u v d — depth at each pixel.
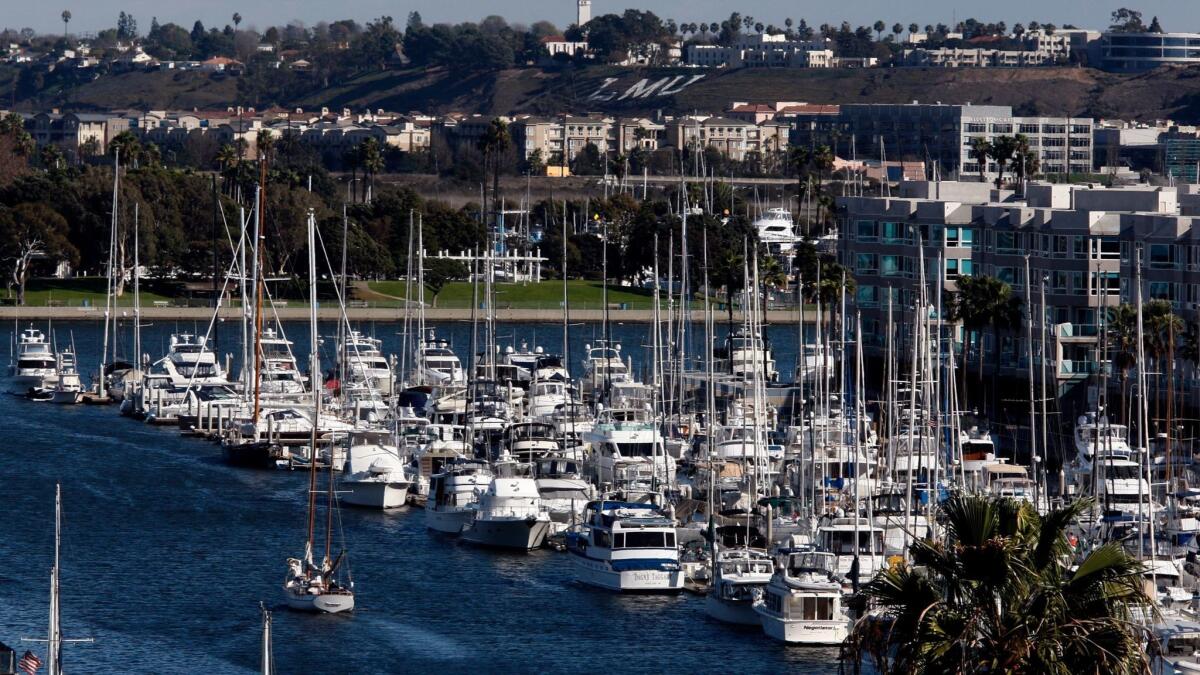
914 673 124.62
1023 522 128.88
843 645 133.50
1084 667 124.12
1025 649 123.19
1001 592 126.00
